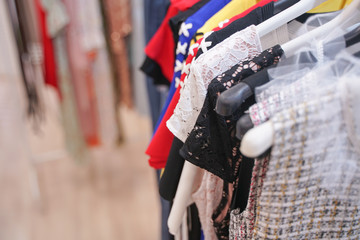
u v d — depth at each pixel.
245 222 0.48
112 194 1.89
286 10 0.52
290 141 0.37
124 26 1.48
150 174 2.05
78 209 1.79
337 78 0.39
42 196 1.87
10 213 1.76
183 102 0.50
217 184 0.57
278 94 0.39
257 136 0.35
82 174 2.05
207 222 0.61
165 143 0.59
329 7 0.65
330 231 0.47
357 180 0.44
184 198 0.55
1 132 2.34
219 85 0.45
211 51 0.48
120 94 1.66
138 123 2.36
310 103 0.37
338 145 0.39
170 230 0.59
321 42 0.48
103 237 1.62
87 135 1.60
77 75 1.44
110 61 1.57
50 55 1.38
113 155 2.21
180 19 0.63
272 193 0.41
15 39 1.26
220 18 0.58
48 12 1.27
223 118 0.45
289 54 0.48
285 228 0.44
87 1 1.32
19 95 1.74
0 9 1.36
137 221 1.71
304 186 0.41
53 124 2.44
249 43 0.50
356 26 0.49
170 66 0.76
